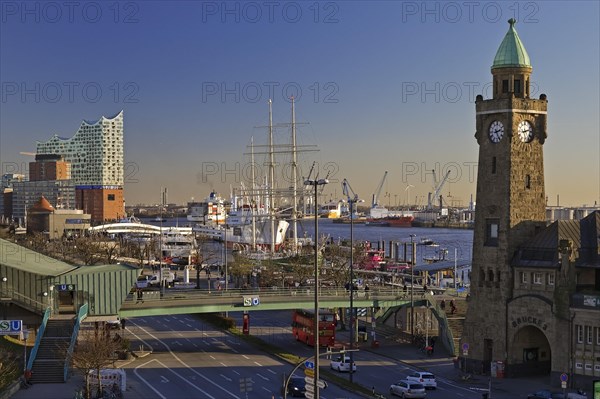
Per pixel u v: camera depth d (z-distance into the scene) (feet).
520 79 440.04
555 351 398.42
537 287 414.62
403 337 534.37
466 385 402.31
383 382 401.49
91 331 451.94
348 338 534.37
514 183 433.07
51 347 394.52
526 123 437.99
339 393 369.71
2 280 444.96
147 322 602.85
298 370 423.23
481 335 437.17
